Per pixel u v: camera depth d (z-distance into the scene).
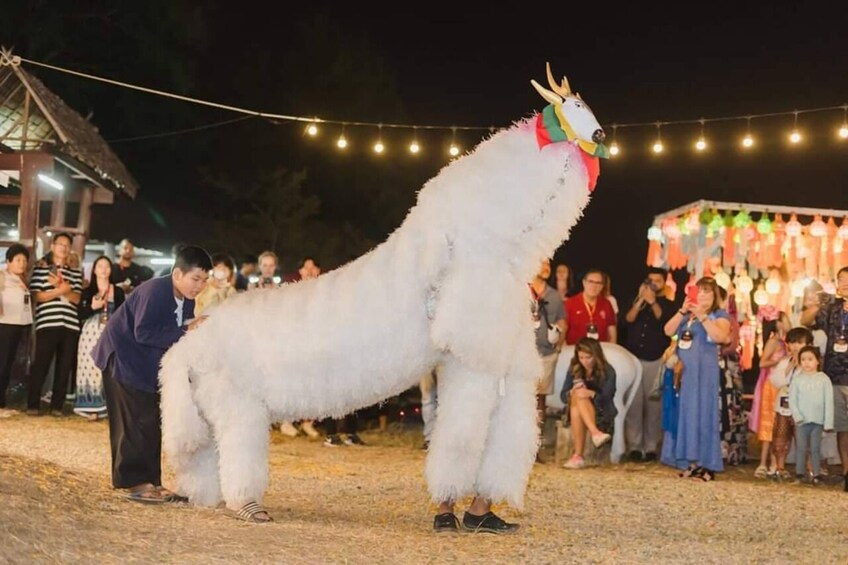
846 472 10.64
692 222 14.65
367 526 7.29
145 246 22.09
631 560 6.48
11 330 12.77
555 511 8.41
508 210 6.86
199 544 5.91
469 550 6.48
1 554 5.11
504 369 6.80
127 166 26.86
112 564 5.28
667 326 11.31
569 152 6.93
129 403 7.39
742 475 11.66
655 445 12.66
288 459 10.91
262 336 6.93
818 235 14.54
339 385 6.88
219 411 6.98
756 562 6.62
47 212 19.00
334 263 26.64
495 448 7.03
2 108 15.57
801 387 11.06
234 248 24.89
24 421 12.38
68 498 6.75
